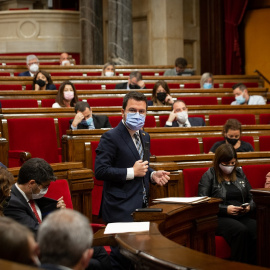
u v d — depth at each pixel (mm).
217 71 18766
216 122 9516
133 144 5129
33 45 18766
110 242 3807
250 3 18375
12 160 7395
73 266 2418
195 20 19141
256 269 2725
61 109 8664
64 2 21359
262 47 18250
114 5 17172
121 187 5023
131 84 11234
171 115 8680
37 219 4668
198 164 6492
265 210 5406
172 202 4746
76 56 19156
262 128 8461
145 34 19031
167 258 2971
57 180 5473
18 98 9773
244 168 6562
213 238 5070
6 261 2029
